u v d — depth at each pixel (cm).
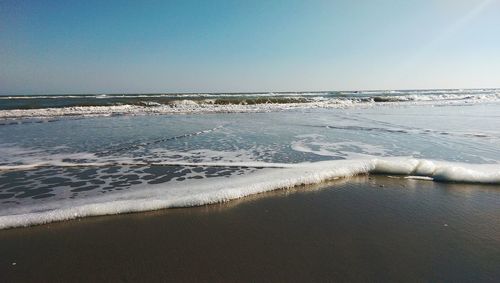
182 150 845
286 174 574
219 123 1494
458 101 3428
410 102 3291
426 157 749
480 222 406
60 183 547
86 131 1214
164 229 378
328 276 287
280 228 384
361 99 3403
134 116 1870
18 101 3109
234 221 402
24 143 950
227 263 307
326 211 437
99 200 456
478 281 282
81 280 279
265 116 1870
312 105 2795
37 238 352
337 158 744
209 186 514
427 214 430
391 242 352
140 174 605
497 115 1842
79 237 356
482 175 570
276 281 278
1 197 473
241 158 746
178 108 2364
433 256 323
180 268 298
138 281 278
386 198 489
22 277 283
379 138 1037
